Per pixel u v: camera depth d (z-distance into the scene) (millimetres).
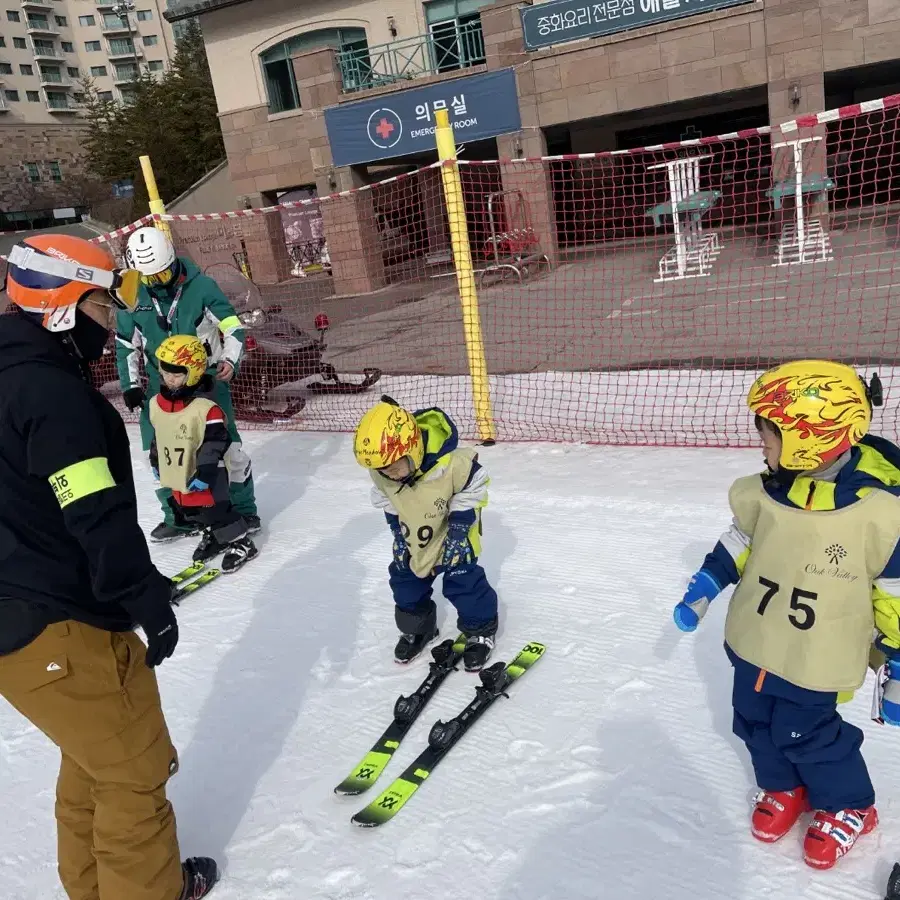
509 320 12477
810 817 2406
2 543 1857
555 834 2479
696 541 4246
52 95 72500
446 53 19250
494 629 3457
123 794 2064
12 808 2979
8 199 63125
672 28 15539
